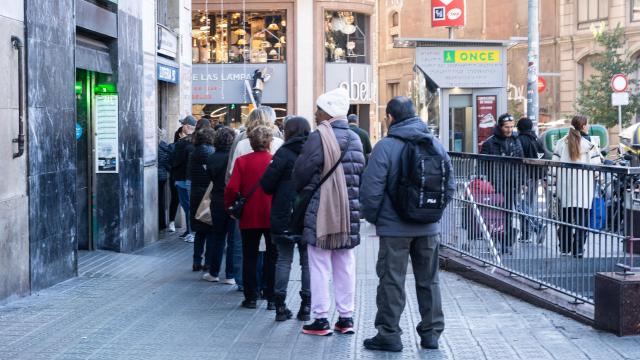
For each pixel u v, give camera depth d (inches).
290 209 318.0
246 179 342.6
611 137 1598.2
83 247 526.3
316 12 1312.7
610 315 295.1
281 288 326.3
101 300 369.1
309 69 1314.0
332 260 306.0
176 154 591.5
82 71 515.8
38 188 386.9
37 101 386.6
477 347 281.9
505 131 526.0
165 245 586.9
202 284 418.3
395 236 274.5
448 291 386.9
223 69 1305.4
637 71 1622.8
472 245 436.8
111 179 524.4
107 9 513.3
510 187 389.1
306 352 278.1
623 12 1646.2
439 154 271.0
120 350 278.5
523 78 1891.0
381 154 271.4
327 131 296.5
